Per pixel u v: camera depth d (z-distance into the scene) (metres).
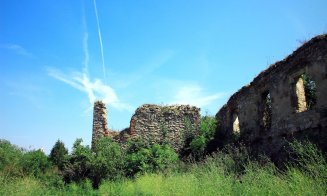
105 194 12.93
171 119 21.23
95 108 22.00
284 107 11.75
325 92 9.59
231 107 16.88
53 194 12.91
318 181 6.68
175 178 11.77
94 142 19.30
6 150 21.22
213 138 17.44
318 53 10.01
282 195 6.48
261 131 13.55
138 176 16.30
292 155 10.43
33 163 21.34
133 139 20.34
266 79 13.24
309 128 10.21
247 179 8.15
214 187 8.26
